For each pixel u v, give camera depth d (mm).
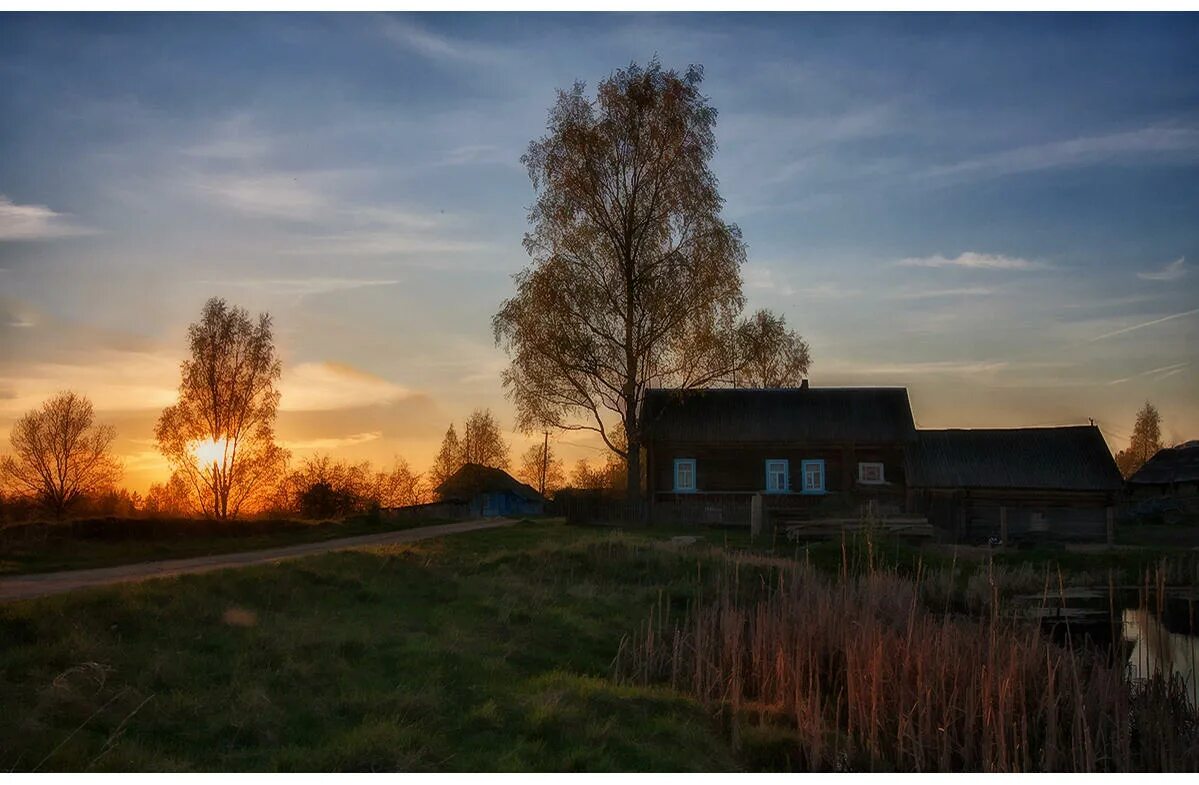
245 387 48156
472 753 10195
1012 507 39688
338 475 49062
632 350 40906
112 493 46469
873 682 13461
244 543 30156
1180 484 62750
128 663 11172
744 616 18359
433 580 19156
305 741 9930
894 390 45562
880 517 34219
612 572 23516
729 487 43438
